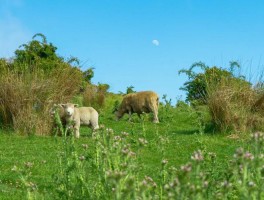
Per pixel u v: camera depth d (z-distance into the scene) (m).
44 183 10.03
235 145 15.41
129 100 24.55
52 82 19.83
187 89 27.16
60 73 21.00
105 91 32.12
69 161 7.84
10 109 18.80
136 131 19.41
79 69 22.56
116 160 6.68
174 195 4.39
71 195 7.43
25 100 18.88
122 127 21.66
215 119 18.67
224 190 5.02
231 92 19.27
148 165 11.77
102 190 6.98
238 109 18.80
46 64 28.03
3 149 14.88
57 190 7.66
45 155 13.80
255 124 18.44
